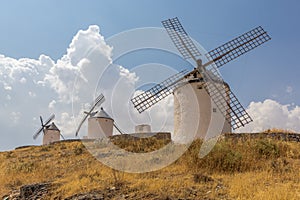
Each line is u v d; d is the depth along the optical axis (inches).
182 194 330.6
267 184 353.7
